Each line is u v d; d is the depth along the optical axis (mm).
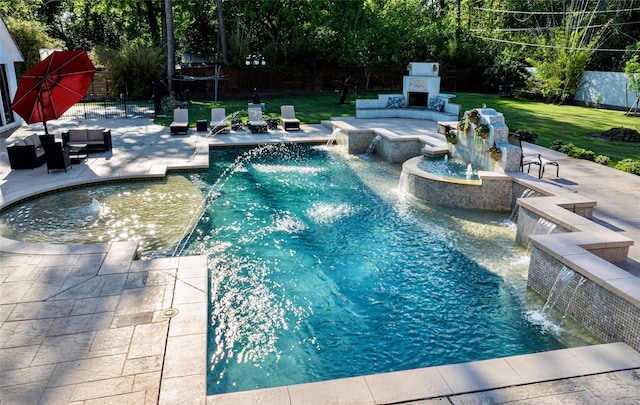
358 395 4574
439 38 37312
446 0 47125
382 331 6371
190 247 8797
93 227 9617
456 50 36250
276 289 7406
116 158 14656
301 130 20109
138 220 10062
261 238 9312
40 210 10531
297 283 7605
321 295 7270
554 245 6977
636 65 24234
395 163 15734
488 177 10984
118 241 8945
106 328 5781
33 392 4695
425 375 4875
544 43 31688
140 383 4832
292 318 6637
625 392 4680
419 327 6477
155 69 30016
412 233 9711
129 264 7461
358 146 17172
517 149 11383
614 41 34594
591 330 6270
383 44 34969
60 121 21734
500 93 34625
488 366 5043
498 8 41938
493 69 35062
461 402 4504
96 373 4984
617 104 27703
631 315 5605
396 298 7219
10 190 11289
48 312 6113
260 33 35188
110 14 41250
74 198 11414
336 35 34406
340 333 6316
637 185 11203
